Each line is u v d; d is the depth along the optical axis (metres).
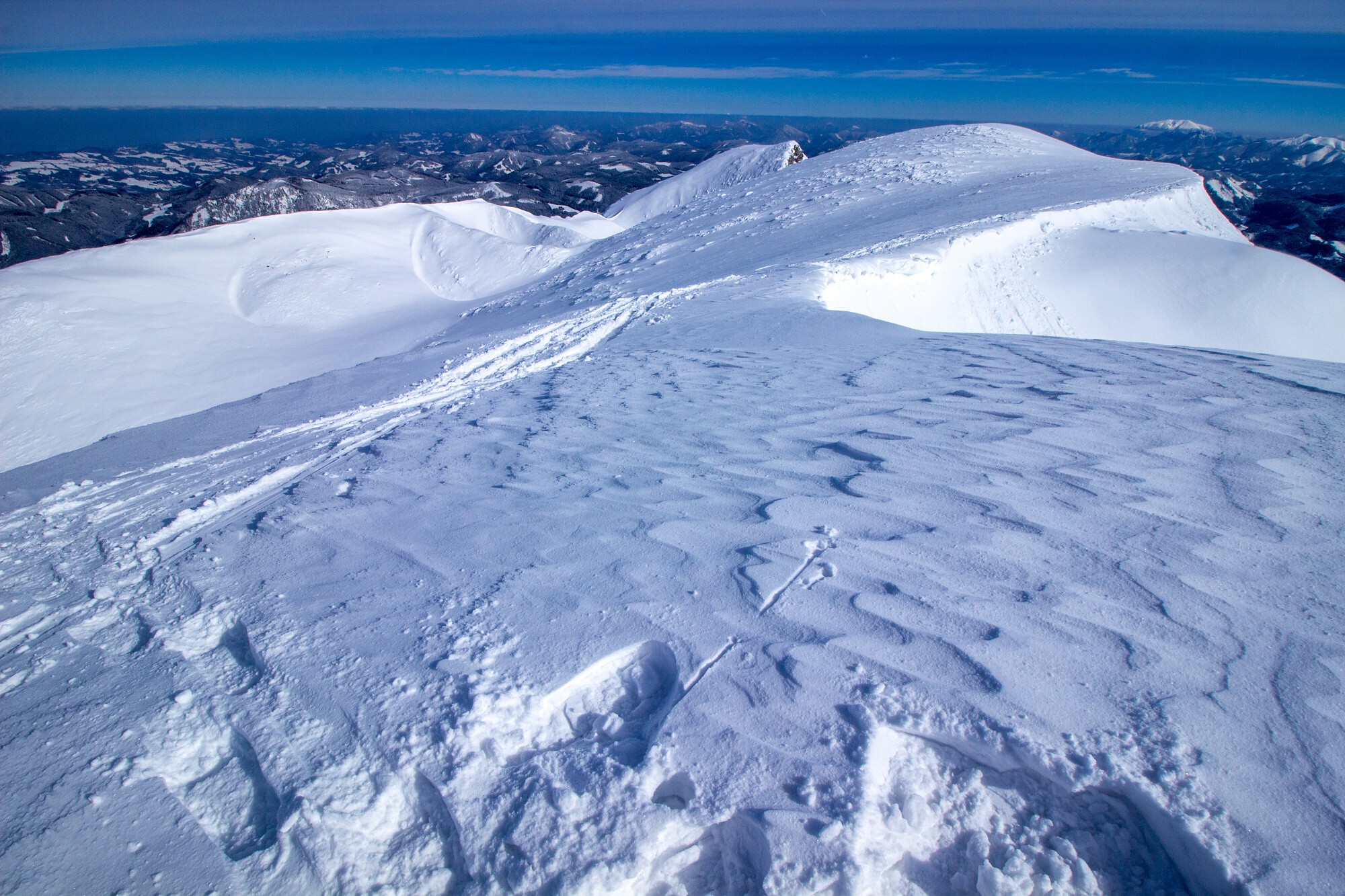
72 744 1.97
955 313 11.55
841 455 3.62
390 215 32.12
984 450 3.51
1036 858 1.50
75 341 17.09
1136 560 2.38
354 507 3.53
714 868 1.56
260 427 6.54
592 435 4.46
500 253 27.06
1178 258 12.25
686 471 3.59
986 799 1.62
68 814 1.74
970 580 2.32
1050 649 1.95
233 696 2.08
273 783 1.75
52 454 13.24
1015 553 2.47
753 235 17.84
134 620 2.64
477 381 7.62
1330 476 3.00
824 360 6.24
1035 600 2.18
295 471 4.66
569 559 2.70
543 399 5.79
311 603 2.55
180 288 22.08
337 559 2.92
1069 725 1.68
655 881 1.56
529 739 1.87
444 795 1.68
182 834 1.69
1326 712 1.67
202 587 2.79
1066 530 2.62
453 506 3.40
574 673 2.00
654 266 17.31
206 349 18.23
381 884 1.56
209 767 1.88
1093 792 1.57
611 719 1.89
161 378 16.25
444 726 1.83
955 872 1.54
